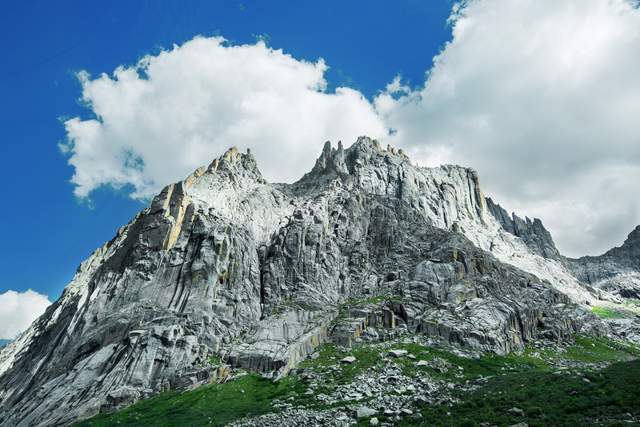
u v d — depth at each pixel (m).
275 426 84.56
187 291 140.38
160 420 96.69
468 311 147.25
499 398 78.94
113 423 98.62
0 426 110.31
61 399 111.88
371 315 144.38
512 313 152.12
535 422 64.75
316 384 109.00
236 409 99.25
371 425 79.19
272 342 129.38
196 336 127.75
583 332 172.25
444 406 81.88
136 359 119.44
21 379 139.50
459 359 124.50
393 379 108.50
